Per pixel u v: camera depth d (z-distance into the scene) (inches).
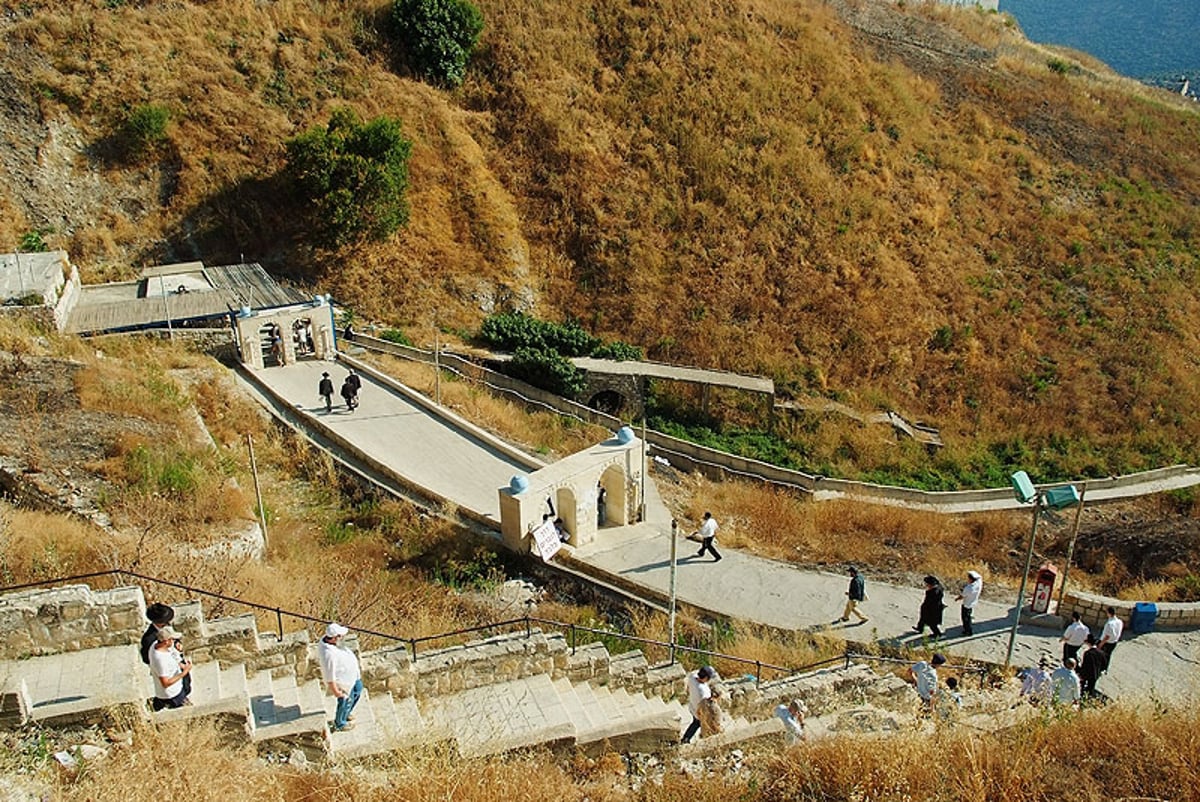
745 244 1390.3
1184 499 1061.8
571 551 780.6
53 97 1262.3
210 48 1389.0
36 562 507.2
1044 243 1469.0
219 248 1266.0
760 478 1054.4
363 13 1529.3
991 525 953.5
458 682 466.6
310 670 444.1
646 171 1454.2
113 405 759.7
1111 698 540.1
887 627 690.2
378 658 457.1
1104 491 1099.3
